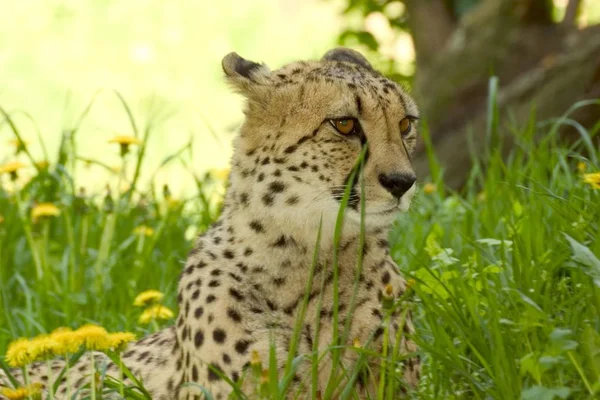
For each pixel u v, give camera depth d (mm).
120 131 25359
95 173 21484
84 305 11250
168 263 11570
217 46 31297
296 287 8133
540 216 9172
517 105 16609
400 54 25453
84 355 9438
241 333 7969
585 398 7273
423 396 7742
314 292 8109
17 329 10734
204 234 8648
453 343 8539
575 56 16094
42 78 28766
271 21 32969
